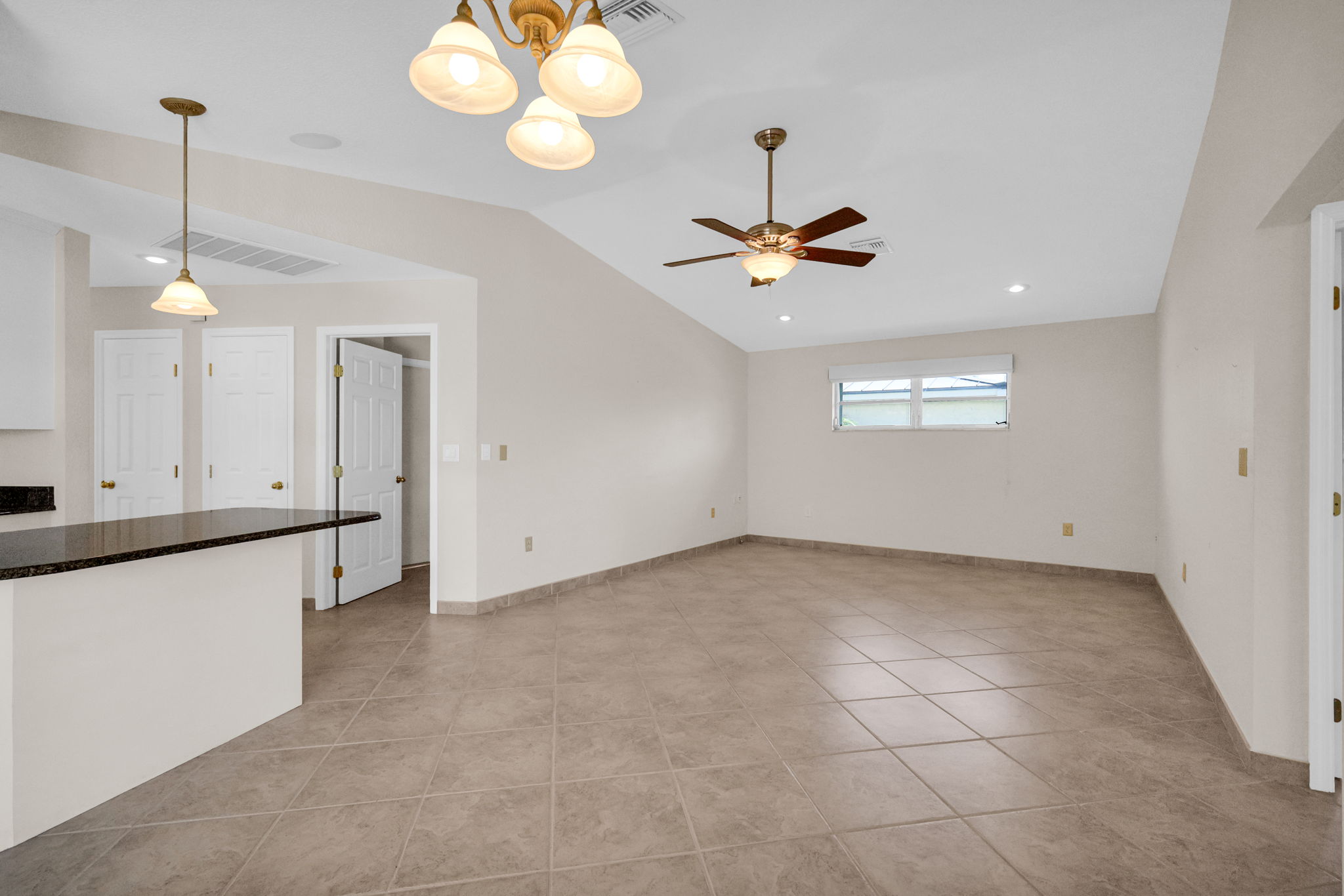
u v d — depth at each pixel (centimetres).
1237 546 237
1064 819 189
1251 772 216
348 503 446
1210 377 279
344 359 440
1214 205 266
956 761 224
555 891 159
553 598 460
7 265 308
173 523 258
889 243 426
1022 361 557
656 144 320
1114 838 179
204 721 230
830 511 664
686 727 251
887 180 353
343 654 338
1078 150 314
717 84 265
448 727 252
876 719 258
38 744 182
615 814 192
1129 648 347
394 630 381
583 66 147
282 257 368
